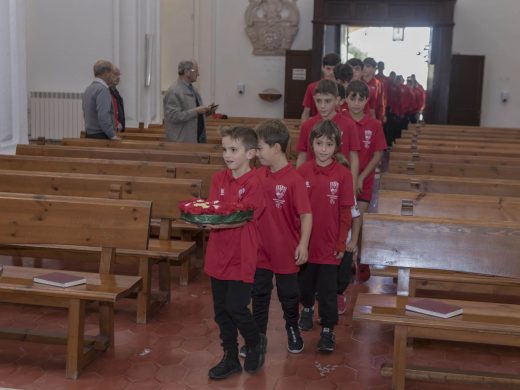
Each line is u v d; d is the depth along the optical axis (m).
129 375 3.77
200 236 6.00
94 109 8.03
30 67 13.25
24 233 4.10
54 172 5.34
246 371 3.83
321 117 4.70
